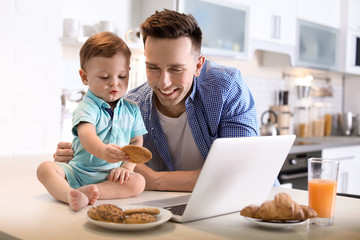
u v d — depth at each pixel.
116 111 1.27
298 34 3.76
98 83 1.22
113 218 0.88
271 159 1.06
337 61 4.29
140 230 0.88
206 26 2.99
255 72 3.97
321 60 4.05
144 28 1.22
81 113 1.21
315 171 0.96
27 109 2.30
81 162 1.23
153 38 1.19
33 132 2.33
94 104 1.23
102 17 2.83
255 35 3.36
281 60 3.86
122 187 1.20
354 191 4.05
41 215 0.99
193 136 1.44
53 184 1.12
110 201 1.16
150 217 0.89
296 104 4.45
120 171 1.21
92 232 0.86
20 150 2.28
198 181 0.90
